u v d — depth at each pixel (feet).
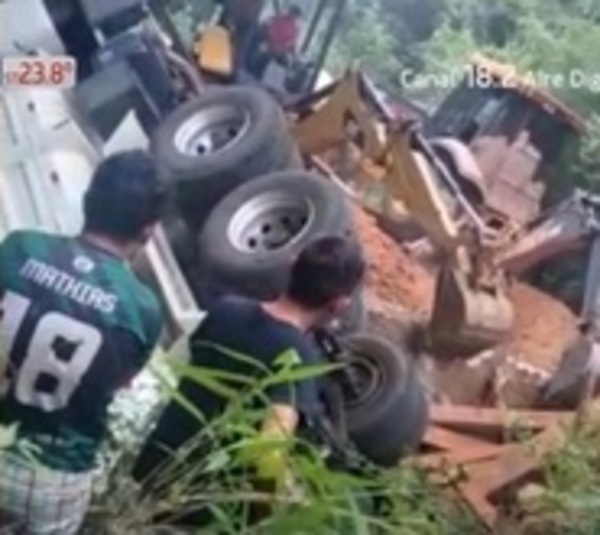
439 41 53.57
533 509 16.12
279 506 10.62
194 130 27.66
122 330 12.19
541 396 29.19
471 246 30.27
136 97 28.12
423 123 41.91
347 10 52.31
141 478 12.72
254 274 24.75
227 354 12.99
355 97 31.86
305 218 25.54
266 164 26.99
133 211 12.34
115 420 12.93
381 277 32.22
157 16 35.45
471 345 29.84
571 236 36.50
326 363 14.23
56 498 11.87
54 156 24.20
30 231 12.50
